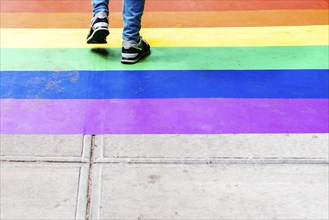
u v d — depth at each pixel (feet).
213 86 11.28
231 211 7.65
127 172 8.41
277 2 16.24
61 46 12.94
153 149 9.04
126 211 7.59
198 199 7.87
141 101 10.62
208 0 16.28
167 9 15.47
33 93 10.78
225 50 12.99
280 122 10.01
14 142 9.16
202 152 8.99
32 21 14.40
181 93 10.97
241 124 9.89
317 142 9.39
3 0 15.83
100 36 12.24
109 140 9.28
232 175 8.42
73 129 9.60
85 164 8.61
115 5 15.74
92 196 7.87
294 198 7.97
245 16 15.12
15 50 12.59
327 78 11.75
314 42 13.56
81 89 11.00
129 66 12.01
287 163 8.78
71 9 15.40
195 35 13.80
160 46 13.11
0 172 8.34
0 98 10.55
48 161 8.66
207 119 10.03
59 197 7.84
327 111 10.43
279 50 13.06
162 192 7.98
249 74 11.83
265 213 7.64
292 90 11.21
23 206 7.64
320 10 15.69
